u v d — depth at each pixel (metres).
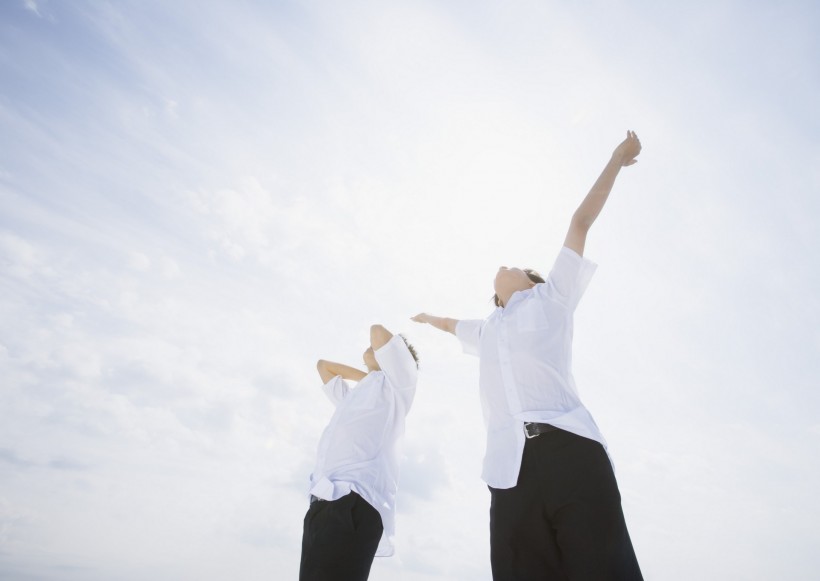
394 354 2.65
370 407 2.46
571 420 1.48
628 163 1.99
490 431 1.69
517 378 1.65
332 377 3.19
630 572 1.27
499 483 1.51
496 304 2.29
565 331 1.75
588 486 1.35
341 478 2.14
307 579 1.92
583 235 1.87
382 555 2.20
